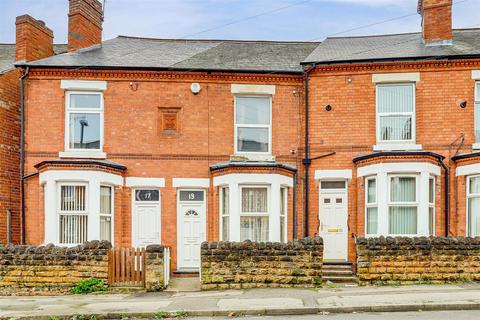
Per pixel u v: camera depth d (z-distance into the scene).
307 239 14.14
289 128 17.92
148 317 11.05
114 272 14.10
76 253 14.05
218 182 17.23
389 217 16.20
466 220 16.42
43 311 11.38
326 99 17.58
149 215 17.53
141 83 17.81
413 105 17.20
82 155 17.45
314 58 17.88
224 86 17.98
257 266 13.95
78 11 19.75
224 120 17.86
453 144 16.81
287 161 17.78
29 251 14.07
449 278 13.80
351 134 17.33
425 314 10.62
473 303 11.14
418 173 16.06
